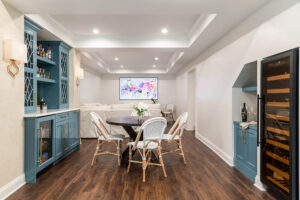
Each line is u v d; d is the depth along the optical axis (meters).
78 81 4.52
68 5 2.28
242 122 2.81
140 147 2.62
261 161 2.22
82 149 4.05
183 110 7.23
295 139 1.75
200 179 2.55
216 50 3.77
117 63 7.82
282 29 1.95
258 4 2.25
